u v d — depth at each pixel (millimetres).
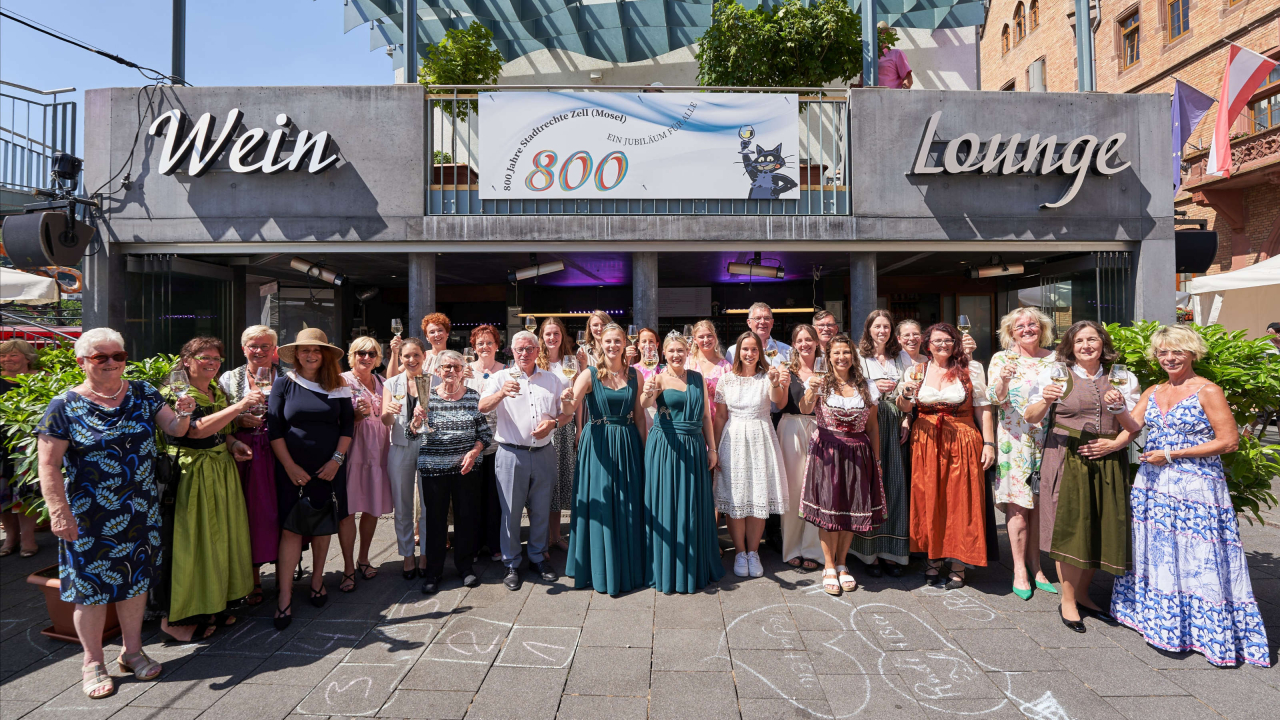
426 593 3754
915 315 11234
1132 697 2607
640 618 3396
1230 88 9430
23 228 5773
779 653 2992
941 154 6695
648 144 6602
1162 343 3086
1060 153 6750
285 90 6512
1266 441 8383
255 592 3641
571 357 4723
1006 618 3365
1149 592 3080
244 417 3367
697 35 10430
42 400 3467
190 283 7070
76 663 3014
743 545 4066
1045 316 3611
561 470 4707
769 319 4570
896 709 2529
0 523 4820
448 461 3779
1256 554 4395
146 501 2871
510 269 8961
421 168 6527
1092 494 3188
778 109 6633
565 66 11141
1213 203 14258
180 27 6875
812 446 3795
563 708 2553
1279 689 2654
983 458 3672
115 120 6480
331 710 2562
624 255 7602
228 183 6469
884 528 3998
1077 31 7242
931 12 10070
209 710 2576
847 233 6637
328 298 10891
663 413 3832
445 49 9523
